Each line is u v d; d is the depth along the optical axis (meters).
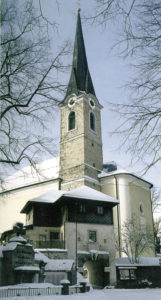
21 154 12.86
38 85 12.56
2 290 15.60
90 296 17.33
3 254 20.80
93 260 30.41
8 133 12.59
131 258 35.66
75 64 56.47
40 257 24.98
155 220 53.19
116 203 34.09
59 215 33.31
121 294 19.69
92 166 48.66
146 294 19.22
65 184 47.38
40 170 13.52
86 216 32.38
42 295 16.73
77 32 59.62
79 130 50.09
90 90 54.84
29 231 31.97
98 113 55.09
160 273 31.09
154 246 44.25
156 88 6.26
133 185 46.12
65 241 30.22
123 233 39.88
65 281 18.86
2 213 50.50
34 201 32.84
